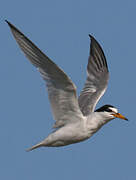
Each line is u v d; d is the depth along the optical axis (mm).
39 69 12469
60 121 13891
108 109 14445
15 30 11672
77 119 13906
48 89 12883
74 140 14133
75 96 13062
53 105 13375
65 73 12297
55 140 14008
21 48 11922
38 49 11930
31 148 14086
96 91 16250
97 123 14242
